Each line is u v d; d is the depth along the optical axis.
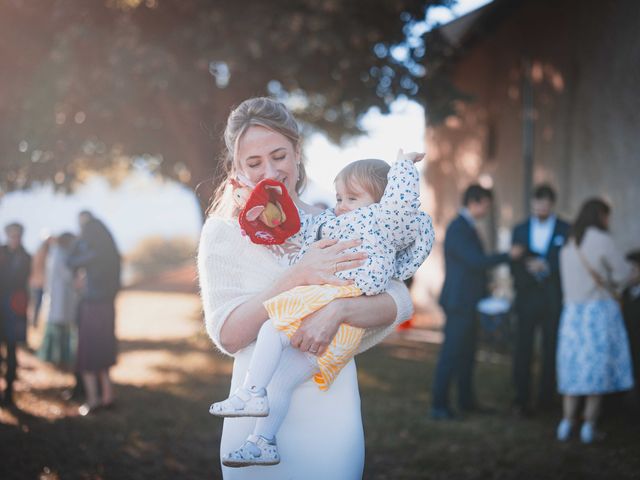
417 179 2.55
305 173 2.79
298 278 2.38
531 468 5.29
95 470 5.19
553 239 6.99
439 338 13.20
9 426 6.24
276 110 2.48
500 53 12.49
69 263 6.99
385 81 10.18
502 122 12.49
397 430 6.44
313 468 2.41
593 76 9.09
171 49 9.47
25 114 10.21
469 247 6.88
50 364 9.90
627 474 5.09
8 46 10.12
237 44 9.25
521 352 7.02
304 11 9.38
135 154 11.82
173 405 7.30
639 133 7.99
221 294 2.40
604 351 5.86
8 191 11.55
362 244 2.47
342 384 2.48
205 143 10.86
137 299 22.42
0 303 7.12
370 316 2.40
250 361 2.39
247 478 2.42
